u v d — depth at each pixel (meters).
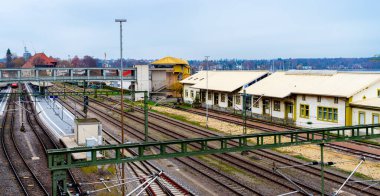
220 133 43.69
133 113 60.69
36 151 34.88
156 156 17.27
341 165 29.36
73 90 92.44
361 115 40.22
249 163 29.88
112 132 45.22
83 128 36.09
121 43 28.44
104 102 76.06
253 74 61.69
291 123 48.16
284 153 33.47
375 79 42.03
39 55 145.88
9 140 39.81
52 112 63.00
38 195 23.17
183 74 87.44
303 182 25.09
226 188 24.31
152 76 87.38
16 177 26.47
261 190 23.70
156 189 23.97
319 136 40.53
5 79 45.25
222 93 62.94
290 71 55.88
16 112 63.03
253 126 47.31
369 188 23.47
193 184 25.25
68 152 15.07
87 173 27.69
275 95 49.06
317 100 44.50
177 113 61.41
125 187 24.30
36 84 96.56
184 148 18.03
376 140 37.47
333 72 48.31
